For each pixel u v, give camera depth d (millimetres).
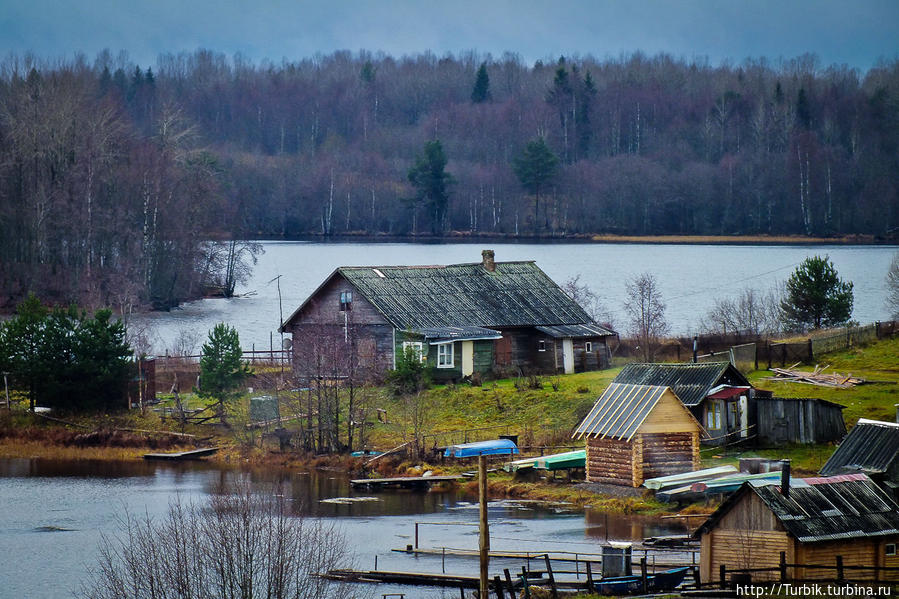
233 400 175375
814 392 164250
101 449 162750
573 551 111125
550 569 95188
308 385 169875
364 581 104062
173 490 140250
